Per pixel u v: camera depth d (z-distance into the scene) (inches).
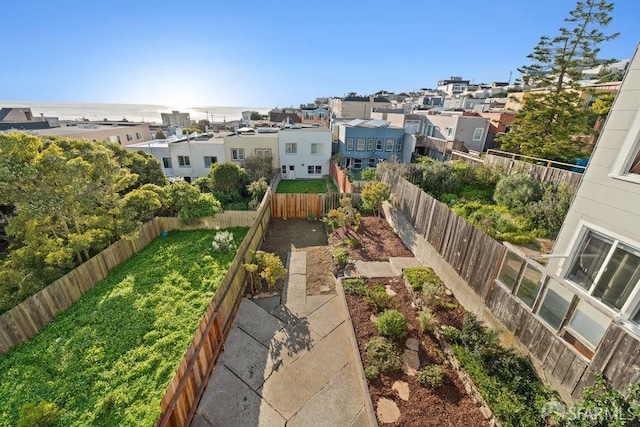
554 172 530.0
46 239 366.9
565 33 719.7
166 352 287.3
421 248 408.5
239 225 601.9
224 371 263.0
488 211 496.7
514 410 184.4
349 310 306.7
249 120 2748.5
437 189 636.1
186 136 1164.5
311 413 224.5
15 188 340.8
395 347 253.4
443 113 1318.9
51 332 314.8
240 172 813.2
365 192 571.2
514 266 232.1
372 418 200.4
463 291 302.0
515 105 1167.6
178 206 587.5
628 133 184.4
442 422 195.8
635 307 180.9
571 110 737.6
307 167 1102.4
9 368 273.0
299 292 374.0
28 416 214.4
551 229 420.2
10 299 323.6
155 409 231.0
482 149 1050.1
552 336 195.9
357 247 459.5
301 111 2773.1
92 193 409.4
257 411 227.9
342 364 265.9
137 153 721.6
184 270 435.8
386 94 3777.1
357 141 1108.5
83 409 234.1
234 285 338.0
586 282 214.4
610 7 658.8
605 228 199.5
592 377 168.9
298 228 585.3
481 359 223.1
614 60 730.2
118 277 416.8
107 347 293.9
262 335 304.0
